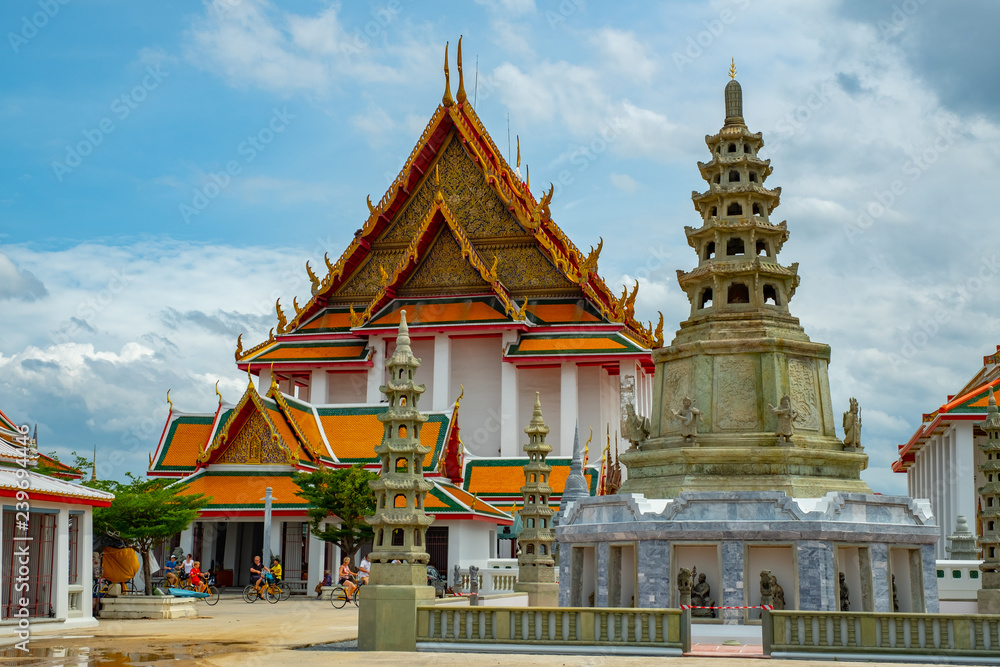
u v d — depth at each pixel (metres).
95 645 24.75
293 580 53.59
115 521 37.00
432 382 74.88
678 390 29.56
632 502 27.28
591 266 75.25
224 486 53.81
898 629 20.31
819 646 20.55
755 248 30.44
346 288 79.50
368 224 79.00
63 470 46.50
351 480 49.12
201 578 47.97
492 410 73.69
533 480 36.19
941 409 55.25
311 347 76.62
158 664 20.42
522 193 77.06
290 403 58.09
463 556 53.84
